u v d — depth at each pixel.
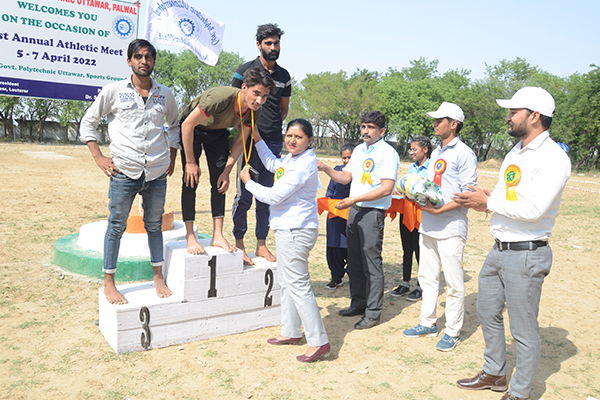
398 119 57.59
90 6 7.71
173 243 4.93
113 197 4.36
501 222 3.64
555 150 3.41
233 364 4.24
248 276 4.89
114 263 4.49
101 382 3.84
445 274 4.71
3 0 7.20
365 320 5.26
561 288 6.95
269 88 4.29
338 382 4.02
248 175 4.52
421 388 3.97
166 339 4.52
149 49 4.21
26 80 7.47
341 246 6.33
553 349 4.89
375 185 5.01
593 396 3.96
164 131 4.63
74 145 46.44
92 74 7.88
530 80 56.94
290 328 4.68
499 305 3.82
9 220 9.66
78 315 5.17
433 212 4.61
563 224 12.47
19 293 5.72
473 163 4.61
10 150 29.77
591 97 43.72
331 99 57.28
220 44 8.20
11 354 4.25
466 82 64.50
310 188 4.39
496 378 3.93
